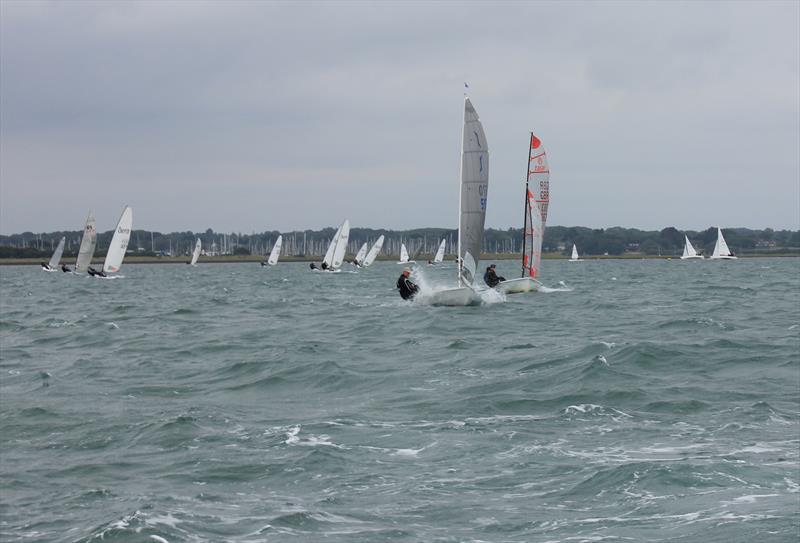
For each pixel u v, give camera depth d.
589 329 61.31
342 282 161.75
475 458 27.39
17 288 149.12
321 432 31.06
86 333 67.88
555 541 20.36
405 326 65.75
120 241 182.38
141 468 27.30
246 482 25.47
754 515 21.41
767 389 37.25
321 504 23.20
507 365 44.72
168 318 80.88
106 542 20.47
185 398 38.72
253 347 55.81
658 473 24.89
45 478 26.48
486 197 72.38
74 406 37.06
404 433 30.70
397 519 22.02
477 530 21.19
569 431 30.69
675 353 45.00
